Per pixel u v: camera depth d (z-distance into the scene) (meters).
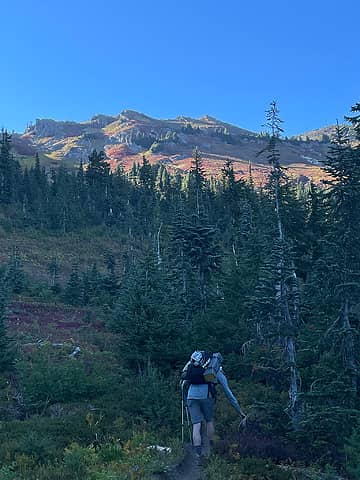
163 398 17.33
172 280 34.00
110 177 121.69
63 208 102.56
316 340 18.05
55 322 37.62
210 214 77.31
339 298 17.41
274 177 23.27
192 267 34.66
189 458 9.20
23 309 41.09
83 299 52.59
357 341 17.17
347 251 17.56
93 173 121.62
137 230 105.31
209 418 9.06
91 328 36.12
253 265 27.83
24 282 55.59
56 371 19.45
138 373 22.61
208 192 87.38
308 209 27.61
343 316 17.66
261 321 18.84
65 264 80.56
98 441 12.88
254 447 12.32
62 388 18.56
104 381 19.91
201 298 31.95
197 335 24.25
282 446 13.41
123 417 16.42
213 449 10.92
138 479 7.79
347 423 14.88
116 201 112.50
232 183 72.50
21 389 19.12
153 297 24.33
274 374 19.50
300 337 18.69
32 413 17.55
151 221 103.56
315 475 11.17
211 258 33.19
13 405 18.12
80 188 115.56
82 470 8.91
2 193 103.38
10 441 12.46
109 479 7.84
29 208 102.38
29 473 9.07
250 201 60.12
